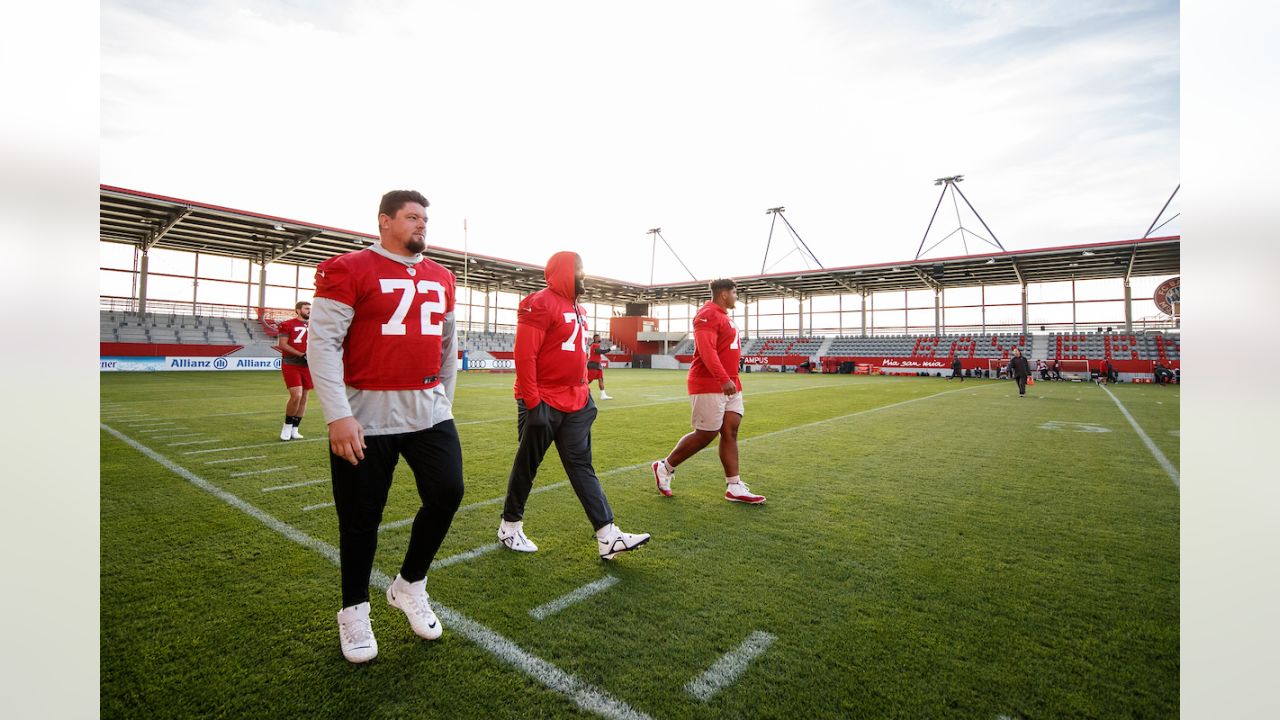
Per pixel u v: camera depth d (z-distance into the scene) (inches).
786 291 1599.4
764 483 184.4
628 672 76.0
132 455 216.1
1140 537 130.9
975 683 74.0
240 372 890.7
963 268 1178.6
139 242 1003.3
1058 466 212.8
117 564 110.3
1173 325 1200.2
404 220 83.1
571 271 118.4
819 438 282.2
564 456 117.2
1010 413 402.6
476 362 1277.1
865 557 117.9
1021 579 106.9
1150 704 69.6
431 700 70.2
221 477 181.5
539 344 113.4
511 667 77.3
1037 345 1209.4
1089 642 84.2
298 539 125.1
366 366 81.0
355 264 79.8
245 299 1237.1
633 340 1732.3
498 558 116.3
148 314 1015.6
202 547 119.9
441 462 85.9
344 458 79.1
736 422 161.3
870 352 1425.9
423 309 84.7
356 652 77.7
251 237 971.3
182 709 67.4
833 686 73.2
